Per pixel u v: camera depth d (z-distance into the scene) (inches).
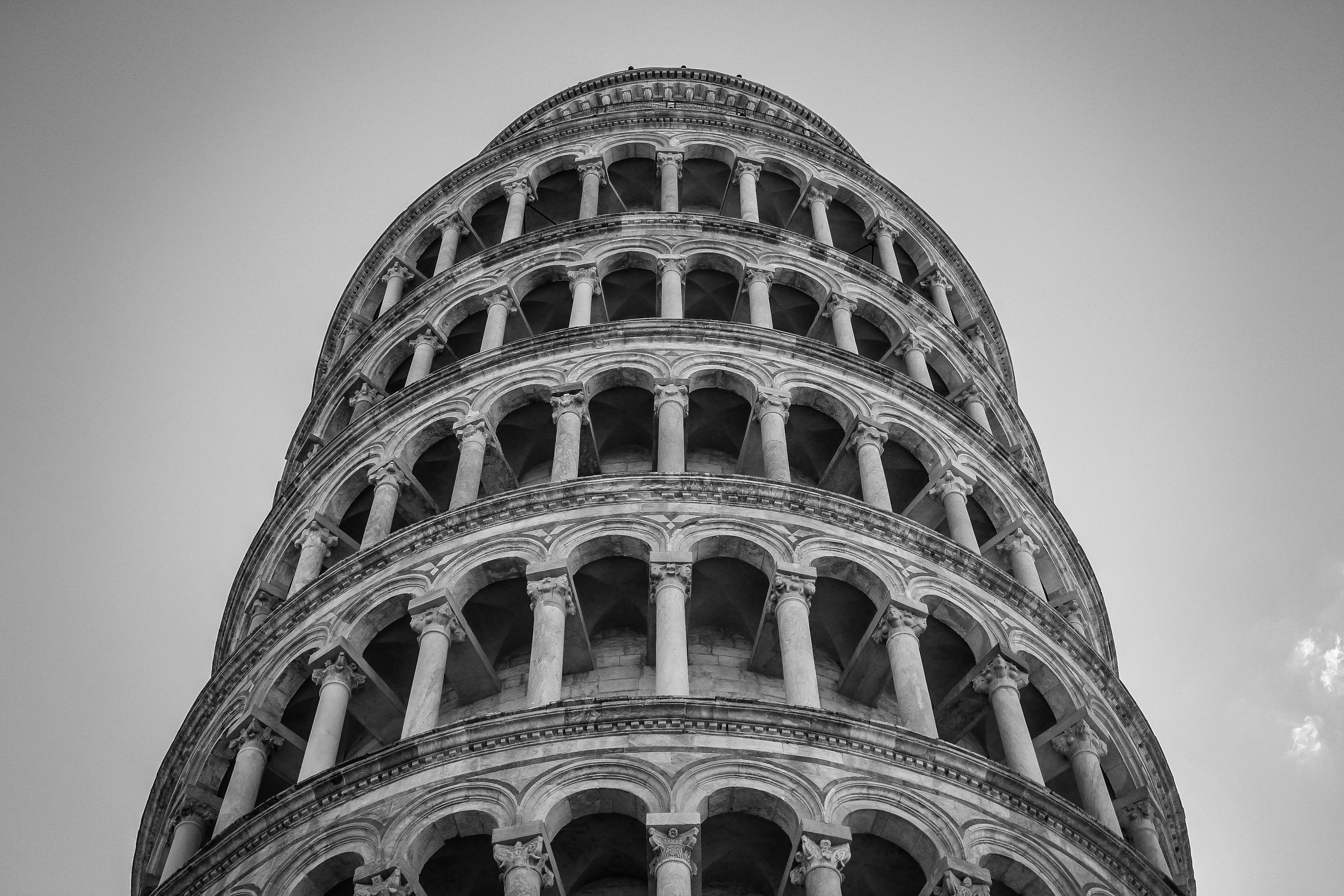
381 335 1765.5
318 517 1470.2
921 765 1058.7
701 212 1999.3
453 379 1515.7
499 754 1042.1
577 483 1286.9
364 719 1238.9
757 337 1517.0
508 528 1273.4
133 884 1289.4
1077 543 1605.6
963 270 2057.1
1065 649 1320.1
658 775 1011.9
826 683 1266.0
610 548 1248.8
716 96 2412.6
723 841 1040.8
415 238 1979.6
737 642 1273.4
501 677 1263.5
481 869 1047.0
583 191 1918.1
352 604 1272.1
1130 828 1272.1
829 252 1754.4
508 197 1953.7
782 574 1210.6
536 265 1710.1
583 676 1224.8
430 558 1273.4
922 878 1051.9
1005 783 1070.4
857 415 1476.4
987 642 1262.3
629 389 1487.5
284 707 1262.3
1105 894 1045.8
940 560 1302.9
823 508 1288.1
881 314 1738.4
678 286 1642.5
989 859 1027.9
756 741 1040.8
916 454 1514.5
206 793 1268.5
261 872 1030.4
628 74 2421.3
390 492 1439.5
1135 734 1343.5
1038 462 1840.6
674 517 1262.3
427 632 1193.4
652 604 1198.3
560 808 1006.4
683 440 1387.8
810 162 2005.4
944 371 1749.5
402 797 1033.5
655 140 1980.8
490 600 1263.5
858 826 1026.1
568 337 1512.1
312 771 1134.4
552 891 967.0
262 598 1499.8
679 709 1049.5
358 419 1558.8
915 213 2042.3
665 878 945.5
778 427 1419.8
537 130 2028.8
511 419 1493.6
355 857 1008.2
